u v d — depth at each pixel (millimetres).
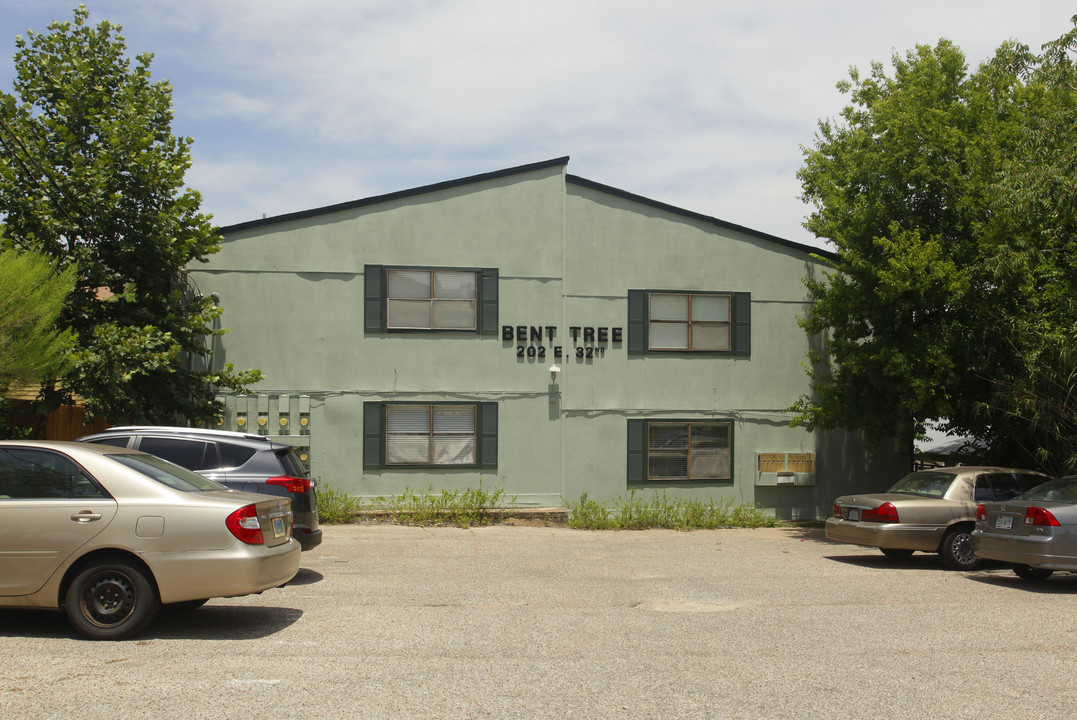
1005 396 15203
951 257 16016
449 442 18844
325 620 8320
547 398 19203
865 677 6508
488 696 5883
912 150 16703
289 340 18375
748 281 20203
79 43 16219
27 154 14781
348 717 5398
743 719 5504
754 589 10641
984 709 5781
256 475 10383
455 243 19031
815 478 20203
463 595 9930
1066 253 14969
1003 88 17000
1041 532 10773
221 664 6566
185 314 16781
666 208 19891
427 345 18828
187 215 16312
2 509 7285
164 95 16609
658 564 12977
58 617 8203
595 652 7188
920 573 12344
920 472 14164
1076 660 7090
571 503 19141
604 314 19531
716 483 19828
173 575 7258
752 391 20094
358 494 18422
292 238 18484
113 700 5629
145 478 7543
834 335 18047
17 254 12266
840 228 17422
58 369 11523
